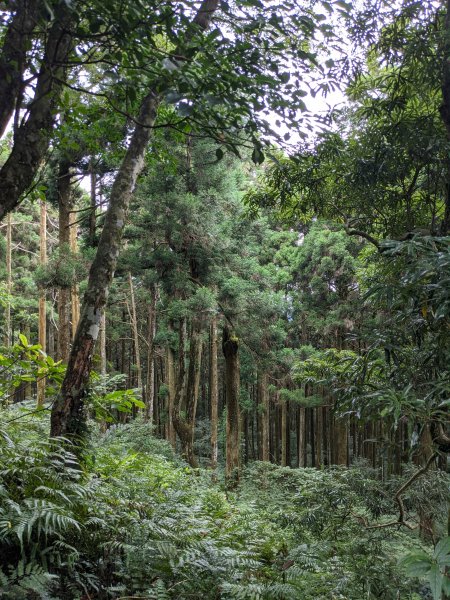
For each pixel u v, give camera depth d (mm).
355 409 3025
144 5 2740
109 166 13812
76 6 2768
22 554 3135
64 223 14266
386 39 5594
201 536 4531
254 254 21953
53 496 3775
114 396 4805
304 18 3078
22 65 3090
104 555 3850
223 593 3836
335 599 4105
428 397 2570
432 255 2492
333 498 5285
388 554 5105
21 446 4004
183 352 16953
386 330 2965
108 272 4977
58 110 3703
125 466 5707
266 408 23641
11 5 2865
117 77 2891
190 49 2762
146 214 15375
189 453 16281
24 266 31625
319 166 6359
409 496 4965
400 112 5906
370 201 6484
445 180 5395
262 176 7238
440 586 1479
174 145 13906
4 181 3299
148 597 3512
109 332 29750
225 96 2811
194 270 15984
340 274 19922
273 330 16859
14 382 4801
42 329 19344
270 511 7016
